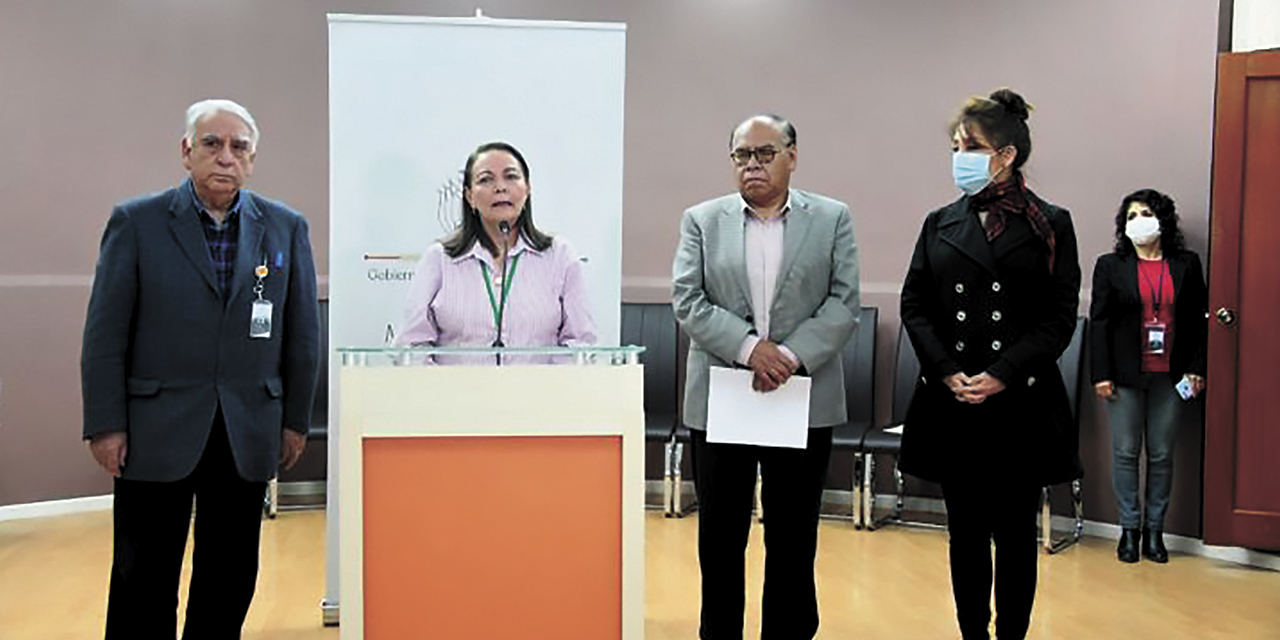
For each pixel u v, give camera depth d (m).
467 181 3.50
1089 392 5.85
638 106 6.64
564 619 2.36
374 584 2.32
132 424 3.02
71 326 6.09
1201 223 5.51
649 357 6.38
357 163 3.95
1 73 5.89
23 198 5.96
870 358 6.14
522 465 2.35
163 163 6.24
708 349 3.36
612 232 3.97
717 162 6.61
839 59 6.46
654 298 6.65
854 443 5.72
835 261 3.42
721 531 3.42
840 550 5.43
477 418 2.34
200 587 3.19
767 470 3.48
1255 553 5.30
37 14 5.95
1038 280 3.34
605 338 3.98
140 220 3.05
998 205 3.36
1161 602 4.61
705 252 3.44
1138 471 5.39
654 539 5.60
